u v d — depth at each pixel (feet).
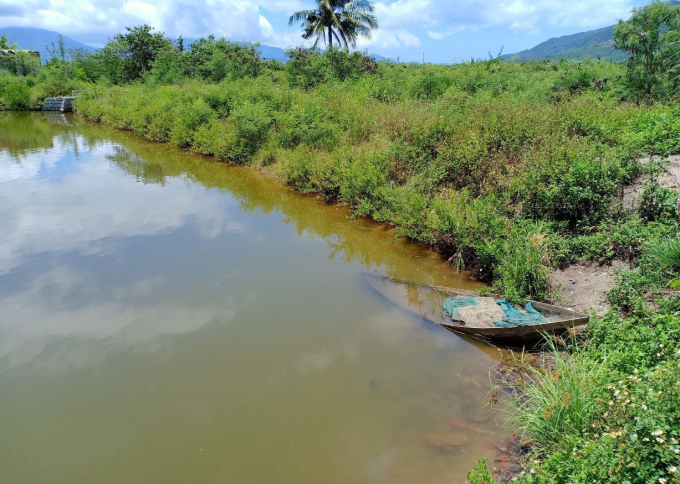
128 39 99.81
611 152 23.48
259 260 22.93
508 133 28.12
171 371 14.88
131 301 19.10
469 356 15.15
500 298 17.71
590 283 17.21
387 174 29.01
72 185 36.96
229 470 11.34
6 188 35.94
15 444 12.37
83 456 11.93
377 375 14.40
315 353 15.56
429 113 35.27
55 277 21.17
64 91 106.01
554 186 20.98
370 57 66.08
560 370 12.09
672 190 19.39
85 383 14.46
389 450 11.71
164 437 12.41
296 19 89.04
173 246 24.64
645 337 11.91
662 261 15.35
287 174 35.63
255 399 13.58
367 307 18.35
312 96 48.32
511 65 53.88
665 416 8.25
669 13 38.22
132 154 50.01
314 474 11.13
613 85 42.37
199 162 45.44
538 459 10.82
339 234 26.27
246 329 17.01
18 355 15.81
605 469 8.29
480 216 20.95
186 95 58.80
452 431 12.17
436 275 21.11
